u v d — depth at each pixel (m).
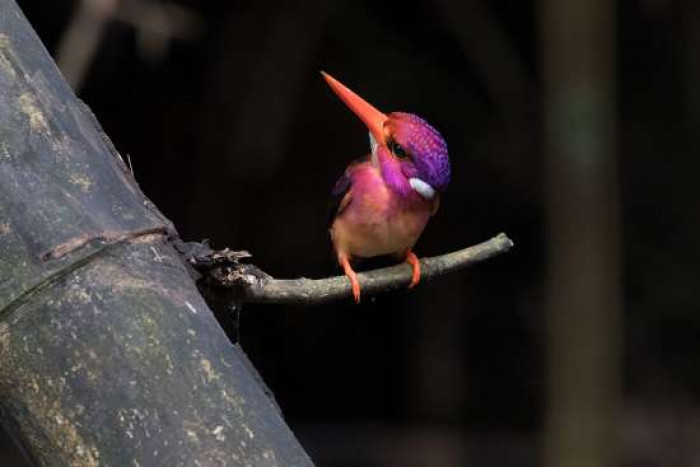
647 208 15.06
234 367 2.09
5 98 2.21
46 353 2.04
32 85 2.24
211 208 14.09
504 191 14.69
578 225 9.37
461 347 15.34
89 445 2.00
